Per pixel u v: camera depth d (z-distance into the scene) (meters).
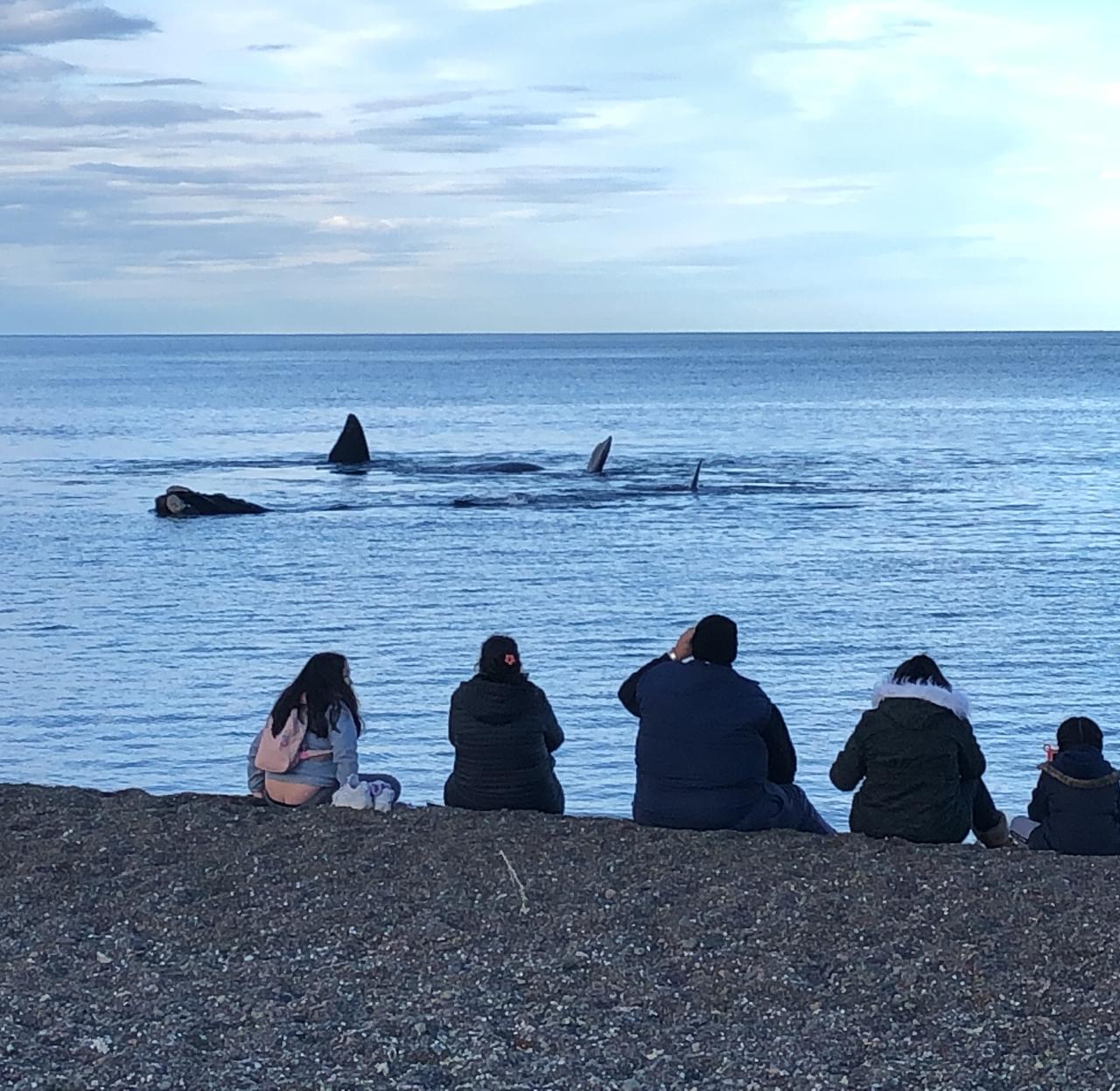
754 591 31.50
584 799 16.62
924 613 28.67
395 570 34.66
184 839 8.15
